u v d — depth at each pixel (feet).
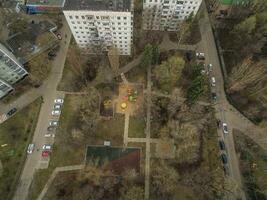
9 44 384.68
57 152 339.16
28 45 386.11
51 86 377.71
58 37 408.46
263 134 351.46
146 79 382.63
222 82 385.91
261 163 336.49
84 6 311.47
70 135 346.95
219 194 306.35
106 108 362.12
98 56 396.37
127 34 351.87
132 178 320.50
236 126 357.82
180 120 344.08
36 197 316.40
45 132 350.84
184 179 321.73
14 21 396.78
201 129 350.23
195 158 327.67
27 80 378.32
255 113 361.30
